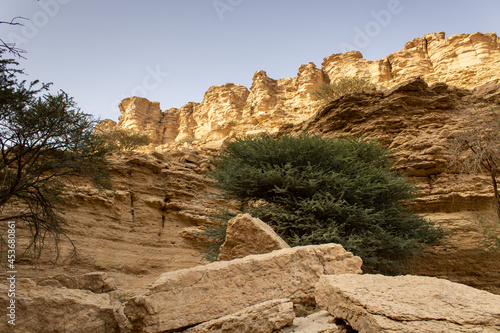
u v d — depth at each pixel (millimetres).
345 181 11742
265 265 4637
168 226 19828
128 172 20656
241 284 4402
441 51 50188
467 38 48625
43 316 4727
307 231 10969
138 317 3943
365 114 20156
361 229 11258
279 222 11023
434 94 19812
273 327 3641
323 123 21484
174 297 4043
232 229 6715
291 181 11602
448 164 16062
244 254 6512
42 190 12453
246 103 61562
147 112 71188
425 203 15484
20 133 9938
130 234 18125
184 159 26516
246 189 12758
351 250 10227
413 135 18250
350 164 13172
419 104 19547
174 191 21328
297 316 4270
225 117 61094
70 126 10797
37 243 14406
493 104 17516
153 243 18578
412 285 3545
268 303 3920
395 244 11000
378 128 19234
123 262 16766
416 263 13703
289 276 4668
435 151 16531
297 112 48938
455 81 43656
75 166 11664
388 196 13031
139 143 39000
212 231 13164
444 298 3119
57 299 4926
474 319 2715
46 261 14422
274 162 13070
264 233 6434
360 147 14617
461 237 13844
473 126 13672
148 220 19328
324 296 3871
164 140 67438
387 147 18531
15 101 9023
